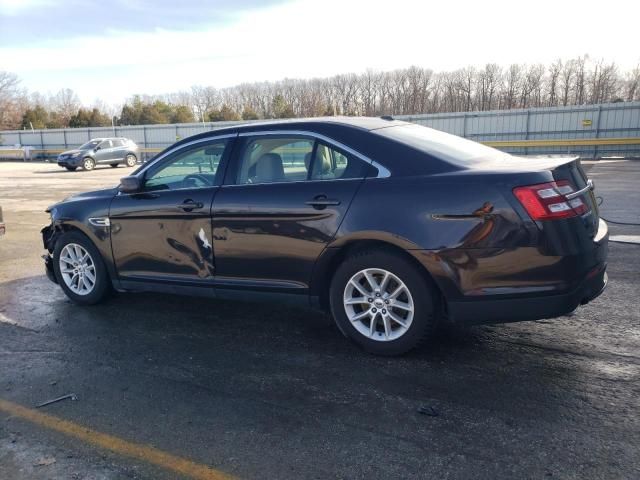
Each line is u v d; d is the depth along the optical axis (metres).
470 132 28.36
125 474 2.58
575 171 3.64
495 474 2.47
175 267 4.48
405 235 3.46
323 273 3.83
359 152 3.73
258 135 4.16
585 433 2.77
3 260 7.25
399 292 3.65
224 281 4.25
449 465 2.55
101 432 2.95
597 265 3.49
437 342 3.98
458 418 2.96
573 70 61.50
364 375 3.52
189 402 3.25
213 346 4.11
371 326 3.78
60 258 5.20
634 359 3.61
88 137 39.72
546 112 26.58
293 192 3.85
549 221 3.21
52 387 3.50
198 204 4.23
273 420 3.02
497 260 3.29
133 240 4.66
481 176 3.34
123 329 4.53
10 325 4.70
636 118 24.94
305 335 4.26
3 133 43.16
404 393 3.26
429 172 3.52
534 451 2.63
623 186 13.23
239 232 4.07
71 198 5.25
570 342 3.91
